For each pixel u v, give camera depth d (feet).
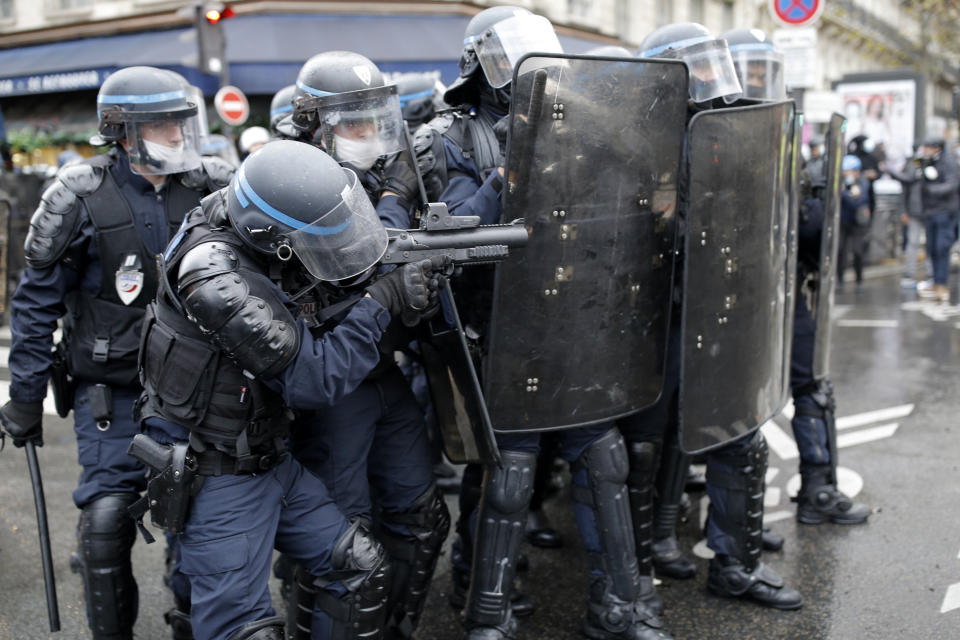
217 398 6.64
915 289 37.06
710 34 9.14
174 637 8.87
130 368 8.35
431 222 7.14
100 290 8.36
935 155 33.09
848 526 12.17
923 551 11.27
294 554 7.34
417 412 8.91
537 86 7.39
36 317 8.20
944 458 14.90
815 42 21.08
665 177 8.34
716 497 10.03
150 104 7.95
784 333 10.10
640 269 8.41
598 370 8.42
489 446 7.88
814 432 12.14
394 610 8.75
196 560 6.70
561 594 10.54
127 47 46.73
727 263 8.82
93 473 8.32
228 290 6.26
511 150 7.57
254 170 6.37
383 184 8.08
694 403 8.86
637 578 9.00
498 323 7.95
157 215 8.45
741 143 8.70
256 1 43.88
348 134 7.56
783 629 9.50
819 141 20.90
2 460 15.64
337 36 42.68
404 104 13.89
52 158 40.68
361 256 6.52
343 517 7.43
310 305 7.18
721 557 10.23
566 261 8.02
